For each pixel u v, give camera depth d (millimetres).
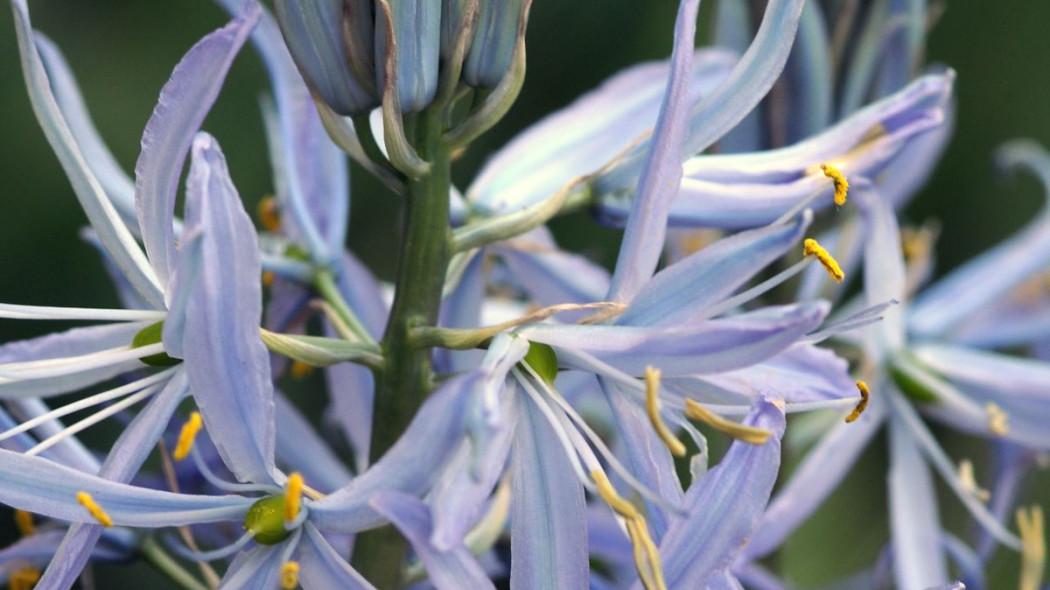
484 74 276
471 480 256
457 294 321
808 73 342
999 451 359
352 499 262
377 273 620
